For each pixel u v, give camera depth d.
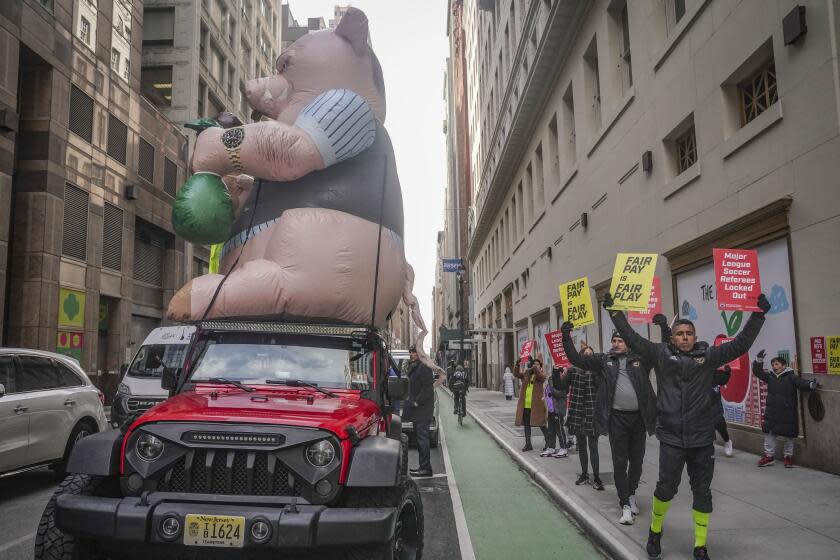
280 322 5.23
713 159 10.96
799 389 8.54
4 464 7.34
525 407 11.59
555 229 22.95
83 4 23.17
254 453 3.73
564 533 6.32
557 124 23.06
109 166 24.78
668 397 4.99
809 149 8.44
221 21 38.56
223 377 4.88
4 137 18.33
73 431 8.69
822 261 8.19
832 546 5.21
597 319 17.36
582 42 19.14
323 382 4.89
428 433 9.61
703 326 11.38
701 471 4.93
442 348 47.09
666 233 12.83
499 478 9.53
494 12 40.09
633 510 6.48
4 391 7.38
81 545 3.73
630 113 14.85
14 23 19.06
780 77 9.07
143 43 33.81
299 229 6.10
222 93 38.34
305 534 3.40
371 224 6.52
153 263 29.58
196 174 6.83
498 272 41.59
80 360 22.39
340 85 7.53
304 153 6.47
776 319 9.33
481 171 49.38
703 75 11.30
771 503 6.68
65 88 21.92
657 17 13.55
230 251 7.00
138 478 3.73
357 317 6.18
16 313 20.27
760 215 9.32
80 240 22.73
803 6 8.53
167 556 3.65
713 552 5.09
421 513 4.70
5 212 18.30
